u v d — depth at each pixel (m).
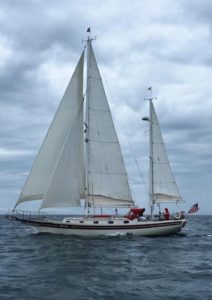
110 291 19.20
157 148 52.66
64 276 22.44
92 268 24.97
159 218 47.94
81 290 19.33
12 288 19.62
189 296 18.44
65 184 42.34
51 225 42.84
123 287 20.02
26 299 17.73
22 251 32.44
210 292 19.22
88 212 44.22
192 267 26.09
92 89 44.88
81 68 44.34
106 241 38.97
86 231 42.41
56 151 42.44
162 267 25.88
